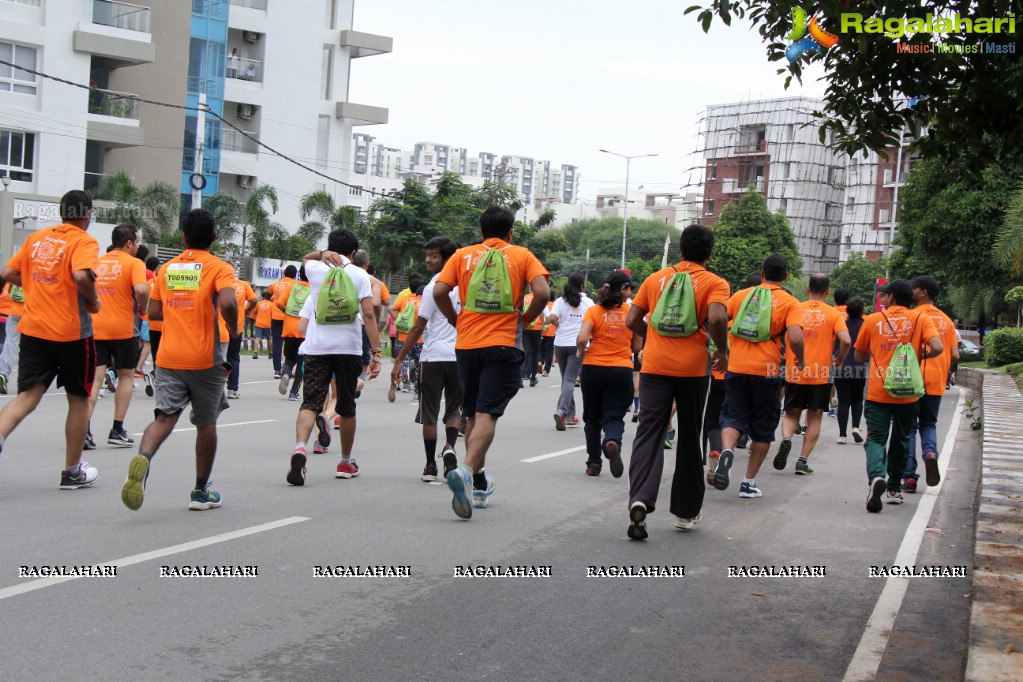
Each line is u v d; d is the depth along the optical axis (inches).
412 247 1544.0
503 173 2143.2
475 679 179.6
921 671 193.9
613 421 391.5
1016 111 259.3
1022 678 167.2
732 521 330.6
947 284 1648.6
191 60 1979.6
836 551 292.5
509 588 237.1
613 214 6161.4
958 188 1213.7
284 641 195.0
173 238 1567.4
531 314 301.6
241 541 266.5
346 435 367.6
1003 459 435.2
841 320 443.2
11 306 542.6
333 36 2226.9
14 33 1483.8
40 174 1524.4
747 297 375.6
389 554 261.0
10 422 309.3
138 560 244.2
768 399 373.4
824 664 196.4
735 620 222.5
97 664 178.7
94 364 321.4
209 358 291.1
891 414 364.8
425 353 364.5
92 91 1589.6
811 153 3900.1
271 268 1713.8
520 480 389.4
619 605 228.7
